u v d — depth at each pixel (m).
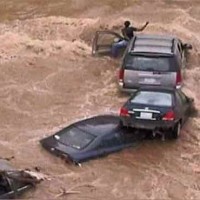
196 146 50.66
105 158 47.81
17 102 58.50
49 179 44.62
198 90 62.88
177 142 51.19
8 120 54.72
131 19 84.00
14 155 47.94
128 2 91.50
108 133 49.06
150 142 50.72
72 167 46.44
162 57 58.38
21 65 67.44
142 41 61.19
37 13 86.50
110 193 43.50
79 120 54.56
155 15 85.81
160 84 58.53
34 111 56.72
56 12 87.00
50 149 47.97
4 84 62.50
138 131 50.47
